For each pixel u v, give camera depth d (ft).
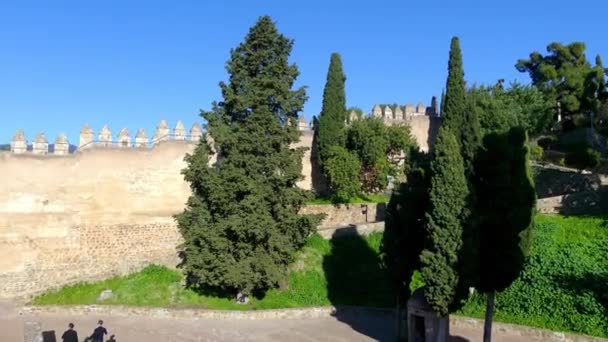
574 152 145.28
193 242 97.86
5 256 97.45
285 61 102.58
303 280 103.09
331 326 88.02
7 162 99.96
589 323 73.41
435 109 173.06
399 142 137.08
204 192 100.32
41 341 73.67
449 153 66.39
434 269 65.92
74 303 95.35
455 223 65.31
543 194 125.59
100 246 105.19
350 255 109.70
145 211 110.01
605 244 88.89
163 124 114.32
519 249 67.56
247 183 95.61
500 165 68.03
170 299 98.32
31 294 98.07
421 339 72.23
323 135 135.03
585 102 176.55
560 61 197.88
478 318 82.89
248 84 100.01
